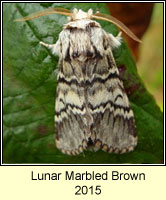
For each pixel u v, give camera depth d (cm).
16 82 5
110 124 5
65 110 6
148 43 10
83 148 5
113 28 5
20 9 5
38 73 5
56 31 5
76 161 6
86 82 5
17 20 5
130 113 5
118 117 5
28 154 5
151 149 5
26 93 5
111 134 5
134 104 5
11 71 5
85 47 5
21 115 5
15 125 5
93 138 5
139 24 6
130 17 6
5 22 5
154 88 10
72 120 6
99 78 5
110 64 5
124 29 5
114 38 5
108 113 5
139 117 5
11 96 5
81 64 5
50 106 6
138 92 5
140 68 9
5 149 5
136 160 6
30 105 5
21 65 5
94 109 5
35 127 5
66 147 5
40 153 6
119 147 5
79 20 5
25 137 5
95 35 5
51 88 5
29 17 5
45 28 5
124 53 5
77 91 5
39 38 5
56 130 5
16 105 5
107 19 5
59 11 5
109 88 5
